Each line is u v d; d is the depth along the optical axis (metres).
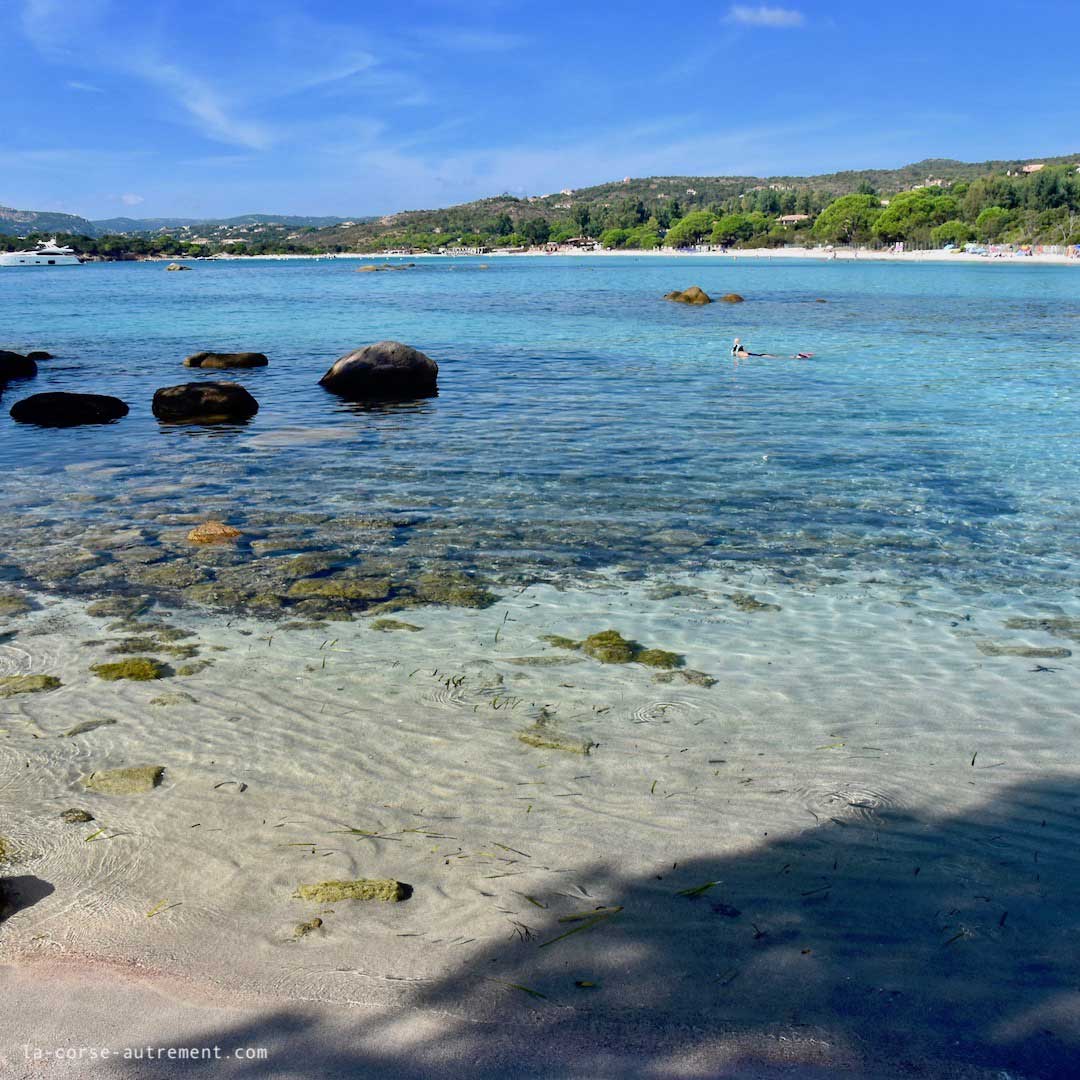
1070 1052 3.48
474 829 5.12
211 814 5.27
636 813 5.29
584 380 23.61
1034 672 7.27
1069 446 15.65
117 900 4.48
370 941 4.16
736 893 4.54
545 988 3.84
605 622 8.31
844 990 3.84
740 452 15.26
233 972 3.95
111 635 7.95
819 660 7.50
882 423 17.73
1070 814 5.29
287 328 39.53
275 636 7.96
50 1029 3.59
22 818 5.21
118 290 80.75
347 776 5.70
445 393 21.70
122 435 17.00
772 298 58.94
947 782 5.64
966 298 58.88
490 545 10.50
